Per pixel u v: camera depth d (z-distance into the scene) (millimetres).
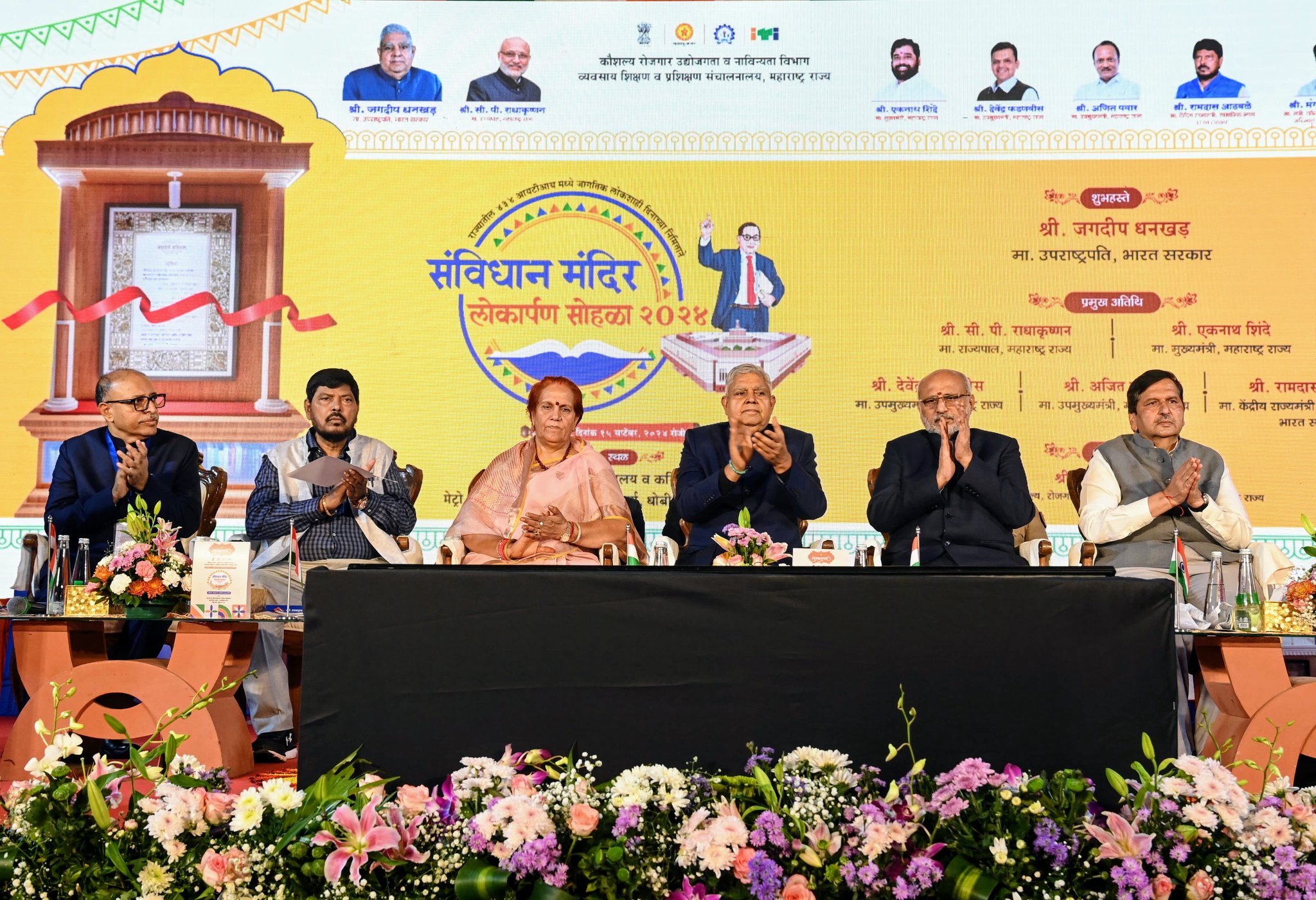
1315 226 4871
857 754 1294
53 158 5051
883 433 4918
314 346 5000
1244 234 4891
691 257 5016
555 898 1183
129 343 4996
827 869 1205
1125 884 1162
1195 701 3436
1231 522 4359
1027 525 4430
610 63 5047
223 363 4992
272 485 4508
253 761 3119
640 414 4988
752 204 5008
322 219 5039
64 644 3031
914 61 4992
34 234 5020
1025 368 4906
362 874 1239
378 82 5055
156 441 4883
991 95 4977
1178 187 4918
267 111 5062
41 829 1329
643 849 1212
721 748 1303
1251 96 4914
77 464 4785
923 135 4980
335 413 4750
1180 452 4699
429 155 5051
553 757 1300
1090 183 4945
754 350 4973
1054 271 4930
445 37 5059
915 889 1194
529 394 4738
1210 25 4934
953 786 1222
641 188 5039
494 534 4430
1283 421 4820
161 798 1362
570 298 5031
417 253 5031
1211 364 4855
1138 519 4348
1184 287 4895
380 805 1245
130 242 5039
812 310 4969
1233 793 1229
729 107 5023
